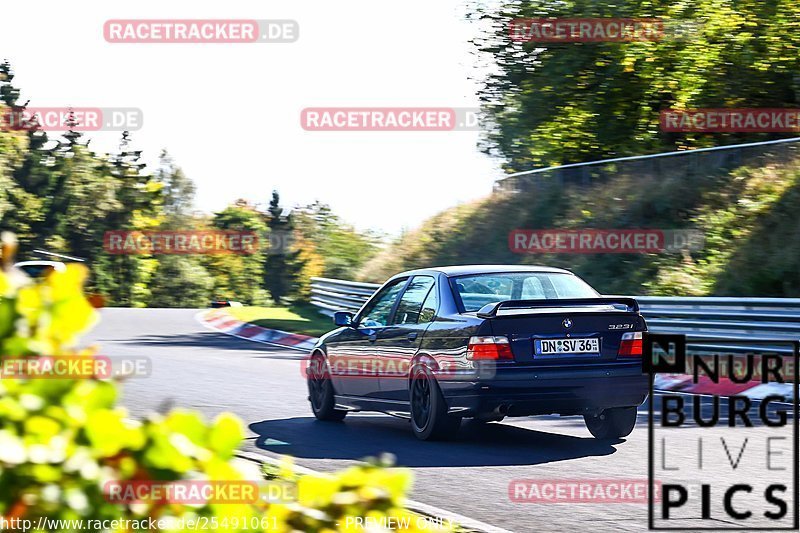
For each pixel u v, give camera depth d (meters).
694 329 56.38
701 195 81.88
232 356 65.62
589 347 32.94
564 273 36.38
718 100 100.00
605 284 80.62
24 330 8.51
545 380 32.31
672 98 100.31
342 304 103.31
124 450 8.14
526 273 36.09
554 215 94.88
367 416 42.19
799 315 49.69
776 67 98.44
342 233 192.88
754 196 77.50
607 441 34.12
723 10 96.44
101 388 8.41
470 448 33.06
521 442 34.28
